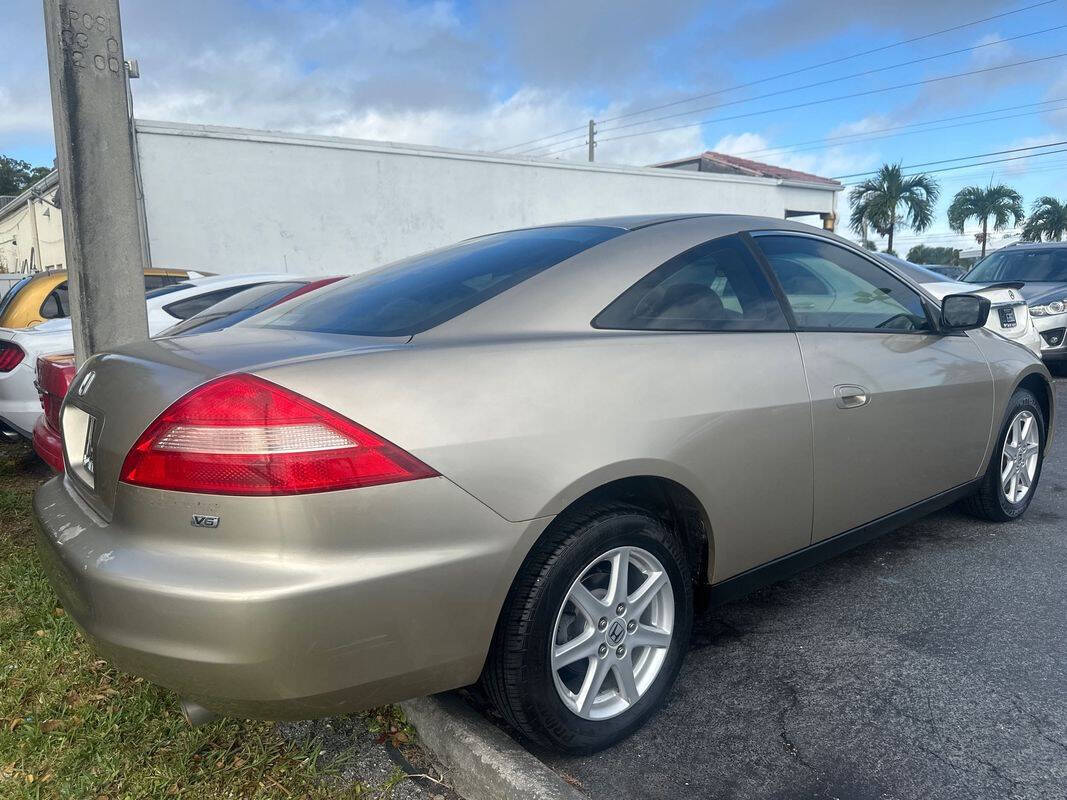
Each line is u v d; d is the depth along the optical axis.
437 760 2.12
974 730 2.23
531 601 1.93
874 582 3.27
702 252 2.55
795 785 2.02
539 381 1.97
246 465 1.63
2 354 5.26
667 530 2.26
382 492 1.71
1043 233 39.97
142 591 1.63
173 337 2.31
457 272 2.45
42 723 2.23
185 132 11.74
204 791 1.97
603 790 2.02
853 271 3.08
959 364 3.28
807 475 2.58
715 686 2.50
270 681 1.63
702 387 2.27
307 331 2.22
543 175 15.23
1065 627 2.84
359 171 13.27
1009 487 3.87
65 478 2.27
